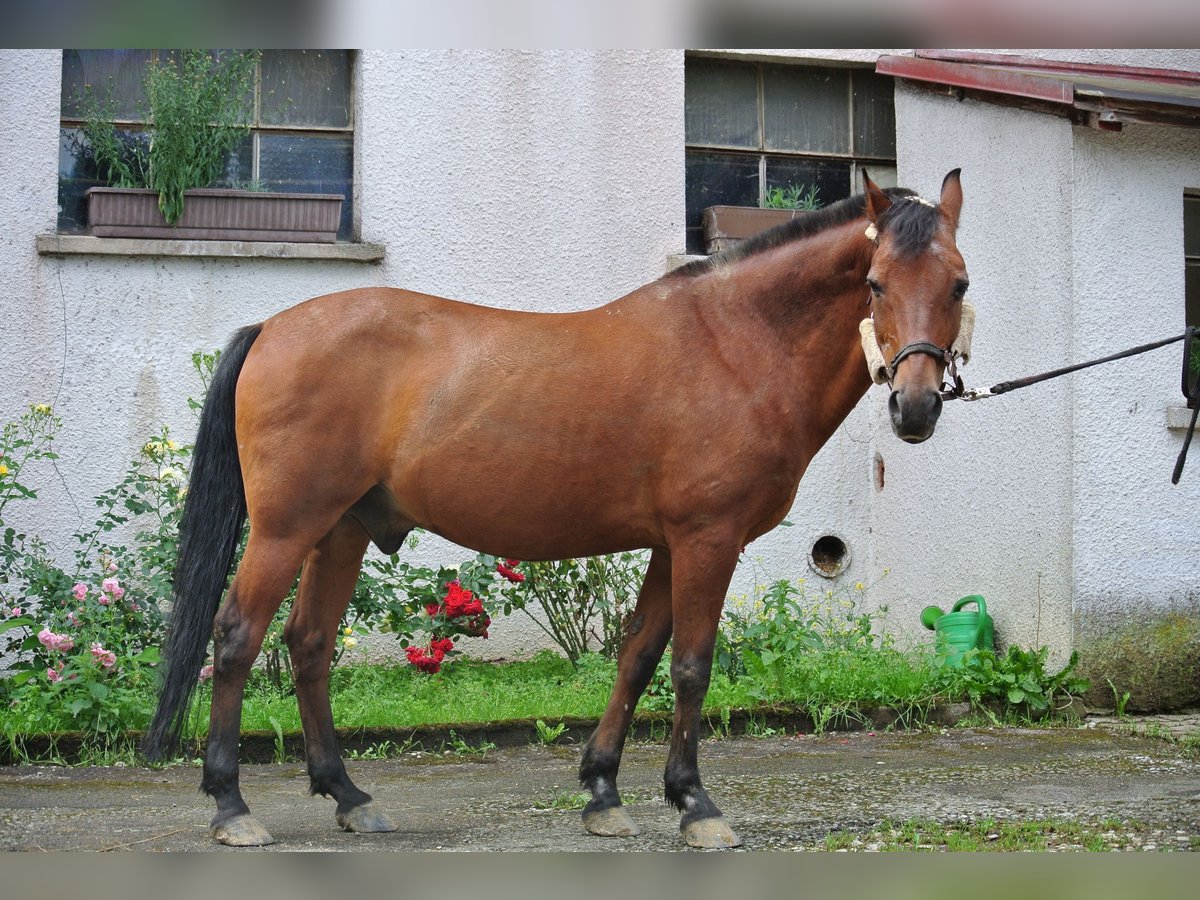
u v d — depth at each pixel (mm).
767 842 4121
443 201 7965
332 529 4512
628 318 4363
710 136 8703
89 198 7469
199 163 7586
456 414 4234
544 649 7773
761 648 7055
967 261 7734
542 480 4211
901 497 8203
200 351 7520
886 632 7758
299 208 7680
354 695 6516
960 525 7688
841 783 5199
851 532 8469
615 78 8242
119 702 5836
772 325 4254
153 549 6566
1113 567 6898
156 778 5355
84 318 7363
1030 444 7168
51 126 7348
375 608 6805
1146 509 6969
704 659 4141
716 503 4117
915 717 6719
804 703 6648
